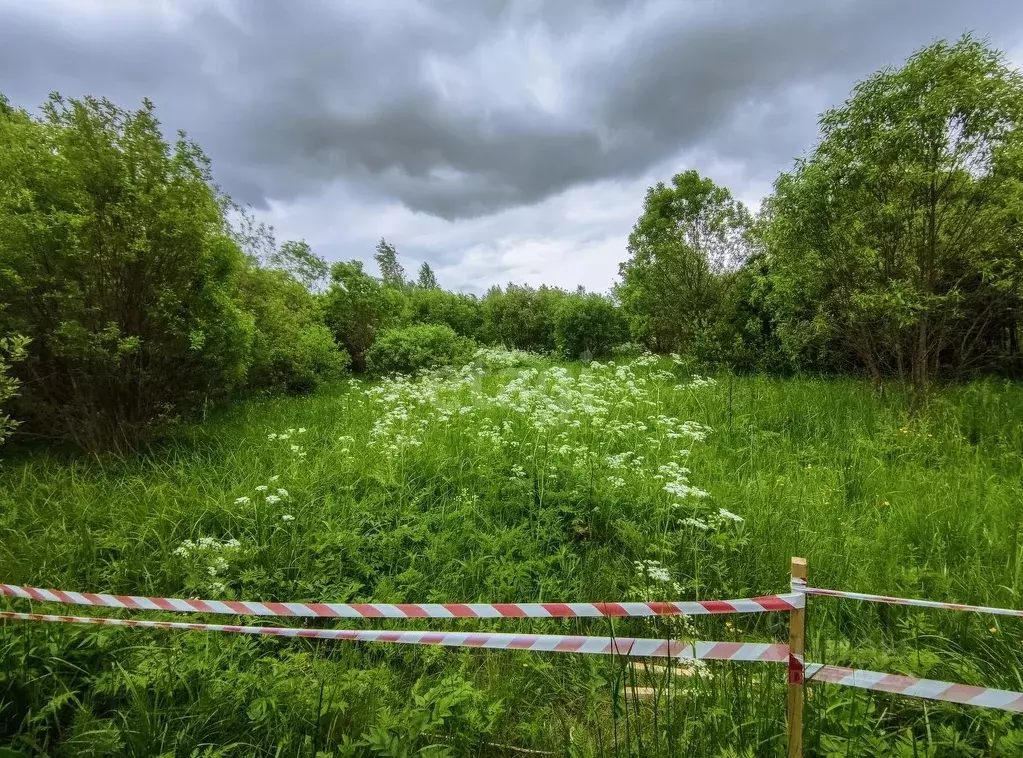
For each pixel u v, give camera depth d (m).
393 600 2.98
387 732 1.94
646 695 2.27
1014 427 5.38
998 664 2.34
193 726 2.08
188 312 6.06
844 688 2.09
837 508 3.99
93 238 5.39
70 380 5.87
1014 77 5.25
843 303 6.69
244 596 3.02
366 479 4.38
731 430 6.14
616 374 8.53
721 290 10.73
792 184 6.59
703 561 3.28
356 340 15.15
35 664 2.37
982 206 5.74
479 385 8.90
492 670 2.51
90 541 3.46
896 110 5.71
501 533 3.61
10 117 6.48
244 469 4.96
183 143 6.04
